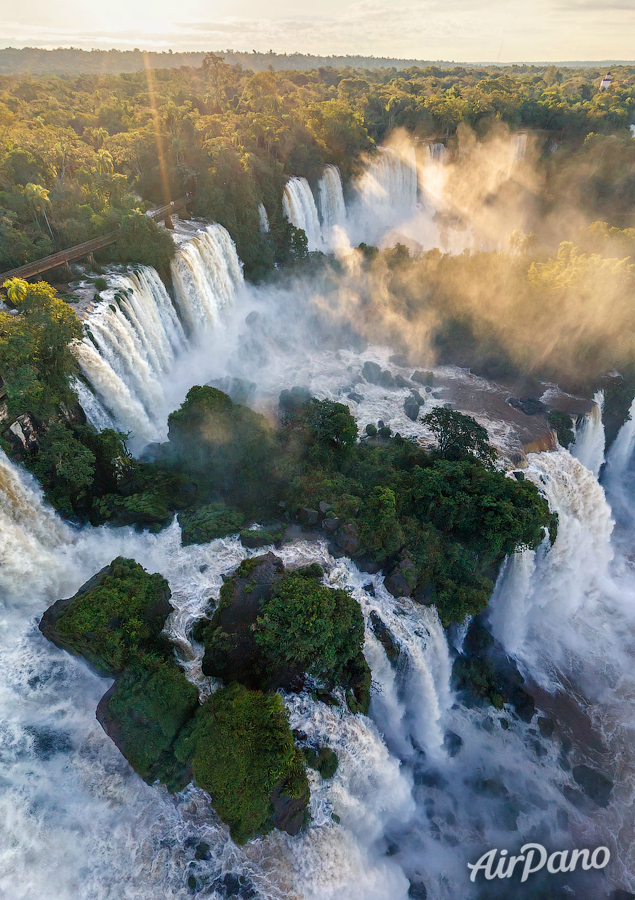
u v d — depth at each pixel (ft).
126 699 106.22
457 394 226.58
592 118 474.49
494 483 152.56
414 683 134.21
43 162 246.68
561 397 223.51
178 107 415.44
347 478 162.20
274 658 114.21
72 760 109.19
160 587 123.24
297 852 102.58
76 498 148.77
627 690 157.58
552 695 154.51
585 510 187.73
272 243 302.25
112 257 215.31
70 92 503.20
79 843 101.50
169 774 103.96
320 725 111.86
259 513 156.25
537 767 138.10
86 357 161.68
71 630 108.27
